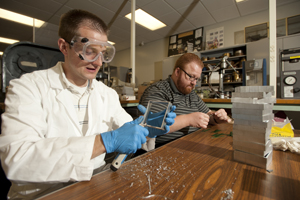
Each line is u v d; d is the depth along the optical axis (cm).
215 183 42
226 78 378
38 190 60
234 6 370
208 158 59
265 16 386
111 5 367
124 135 54
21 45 126
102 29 66
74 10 67
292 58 211
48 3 355
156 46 580
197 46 475
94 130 79
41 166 44
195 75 122
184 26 469
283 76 210
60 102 72
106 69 255
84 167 45
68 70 77
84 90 83
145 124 66
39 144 48
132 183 43
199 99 155
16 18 410
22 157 45
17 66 125
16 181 45
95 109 82
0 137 49
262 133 50
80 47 64
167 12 395
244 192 38
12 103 58
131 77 333
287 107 174
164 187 41
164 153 64
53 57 141
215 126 121
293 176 45
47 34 218
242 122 54
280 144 66
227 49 416
